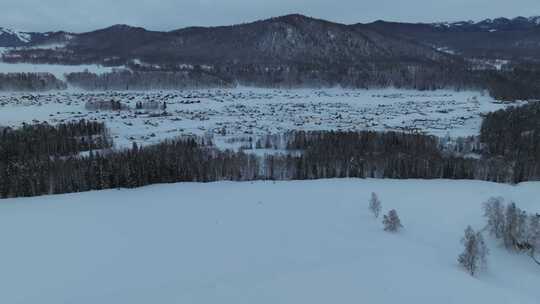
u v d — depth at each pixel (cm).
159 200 10812
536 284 7012
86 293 5922
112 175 12388
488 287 6250
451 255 7650
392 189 11794
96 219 9288
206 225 8900
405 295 5603
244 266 6738
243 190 11675
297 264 6700
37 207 10194
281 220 9238
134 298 5572
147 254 7356
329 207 10212
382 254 7188
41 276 6544
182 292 5653
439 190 11719
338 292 5562
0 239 8094
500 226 8488
